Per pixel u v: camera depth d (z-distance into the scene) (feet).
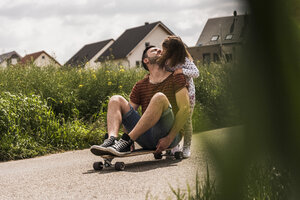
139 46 163.84
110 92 23.32
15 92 21.01
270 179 2.34
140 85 13.05
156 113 11.24
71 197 8.29
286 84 1.78
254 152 1.82
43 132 17.83
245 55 1.77
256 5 1.74
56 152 17.10
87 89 22.67
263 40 1.77
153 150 12.12
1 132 16.84
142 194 7.95
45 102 19.70
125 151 11.33
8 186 9.92
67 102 21.35
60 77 24.00
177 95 12.05
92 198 8.08
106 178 10.04
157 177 9.53
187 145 12.20
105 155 11.27
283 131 1.79
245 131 1.81
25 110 18.26
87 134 18.86
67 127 18.89
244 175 1.86
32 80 22.57
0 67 24.61
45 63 26.08
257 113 1.80
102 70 25.45
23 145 16.48
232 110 1.82
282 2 1.75
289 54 1.76
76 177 10.49
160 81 12.60
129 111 11.91
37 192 9.00
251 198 1.94
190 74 12.25
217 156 1.86
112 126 11.55
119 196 8.04
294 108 1.78
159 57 12.54
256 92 1.79
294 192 1.88
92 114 22.12
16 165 14.02
